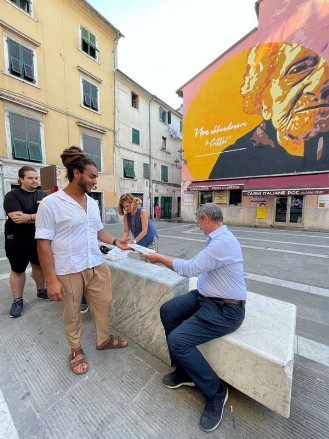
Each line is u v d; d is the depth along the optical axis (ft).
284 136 38.29
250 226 43.96
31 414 5.02
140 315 7.13
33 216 8.55
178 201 73.56
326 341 7.70
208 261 5.05
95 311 6.70
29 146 33.83
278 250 21.97
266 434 4.63
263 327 5.42
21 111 32.71
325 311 9.82
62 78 37.78
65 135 38.91
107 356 6.81
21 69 32.35
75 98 40.14
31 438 4.52
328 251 21.57
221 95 44.78
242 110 42.37
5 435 4.56
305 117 36.09
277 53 37.60
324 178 34.37
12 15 31.04
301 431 4.68
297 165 37.40
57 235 5.58
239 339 4.97
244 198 44.50
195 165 49.88
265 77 39.19
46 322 8.58
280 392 4.44
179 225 45.34
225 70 43.75
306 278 14.05
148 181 59.62
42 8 34.40
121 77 49.08
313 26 34.19
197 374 4.83
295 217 39.50
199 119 48.42
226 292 5.16
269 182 39.19
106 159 47.16
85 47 41.73
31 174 8.69
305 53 35.24
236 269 5.18
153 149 61.11
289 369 4.35
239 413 5.07
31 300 10.34
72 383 5.85
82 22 40.40
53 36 36.09
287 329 5.35
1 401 5.31
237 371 4.96
